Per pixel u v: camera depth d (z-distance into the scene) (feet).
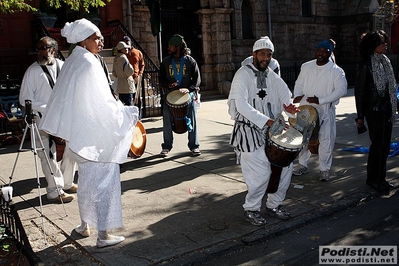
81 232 15.47
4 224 15.80
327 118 20.11
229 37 58.13
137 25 51.31
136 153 18.52
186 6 56.85
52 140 18.13
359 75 18.90
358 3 72.33
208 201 18.66
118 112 13.88
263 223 16.08
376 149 19.29
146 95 41.98
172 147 26.55
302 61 70.08
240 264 13.82
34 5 45.03
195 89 25.29
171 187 20.47
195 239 15.15
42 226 16.33
